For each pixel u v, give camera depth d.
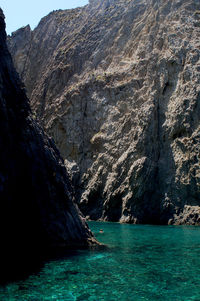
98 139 56.12
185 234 30.86
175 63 52.12
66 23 82.88
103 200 50.28
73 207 22.52
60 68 71.62
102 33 72.38
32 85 79.25
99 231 32.97
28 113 21.83
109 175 51.84
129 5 70.81
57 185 21.66
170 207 44.50
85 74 68.00
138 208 45.41
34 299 10.95
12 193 17.62
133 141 50.38
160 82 52.69
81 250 19.84
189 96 48.00
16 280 12.98
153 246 22.80
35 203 19.34
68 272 14.48
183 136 47.06
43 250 18.70
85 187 54.31
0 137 17.81
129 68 59.66
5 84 20.22
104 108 58.41
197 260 17.66
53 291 11.84
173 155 46.91
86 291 11.95
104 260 17.19
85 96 61.53
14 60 85.00
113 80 60.19
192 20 56.12
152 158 47.94
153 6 63.78
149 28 62.06
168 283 13.12
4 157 17.67
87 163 56.84
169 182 45.81
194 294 11.81
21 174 18.80
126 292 11.92
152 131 49.03
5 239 16.67
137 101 54.22
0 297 11.00
